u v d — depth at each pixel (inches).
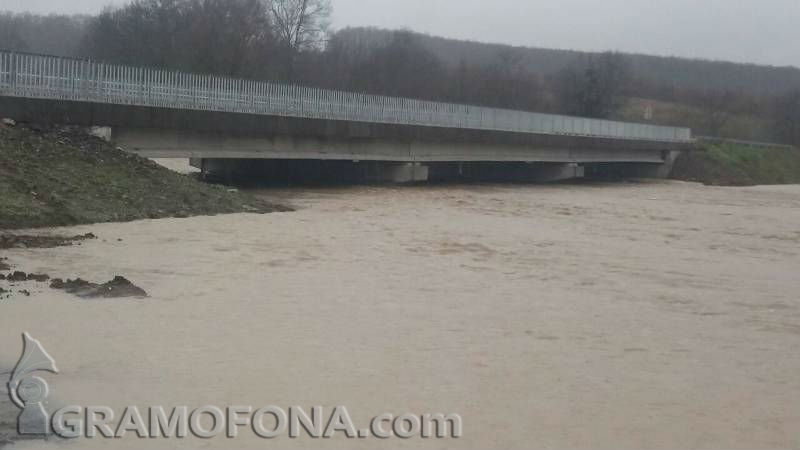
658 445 398.9
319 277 799.1
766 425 432.1
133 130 1433.3
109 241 947.3
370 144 1980.8
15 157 1146.0
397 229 1199.6
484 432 406.6
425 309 679.1
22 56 1272.1
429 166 2549.2
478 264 929.5
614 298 772.0
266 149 1707.7
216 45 3280.0
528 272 894.4
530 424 419.8
